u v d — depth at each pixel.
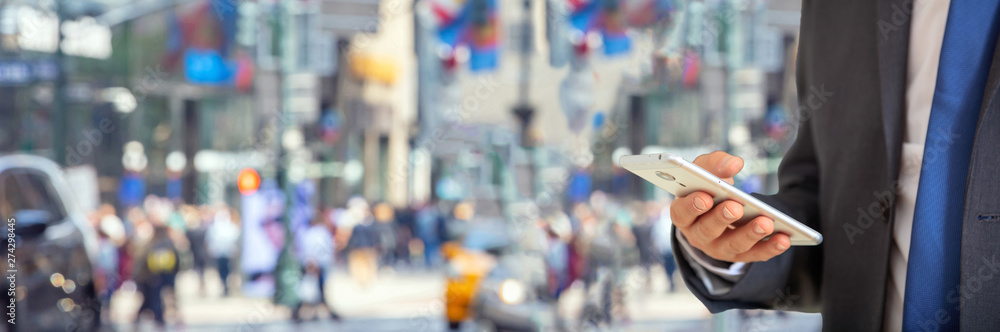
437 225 19.95
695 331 9.52
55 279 5.51
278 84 21.05
